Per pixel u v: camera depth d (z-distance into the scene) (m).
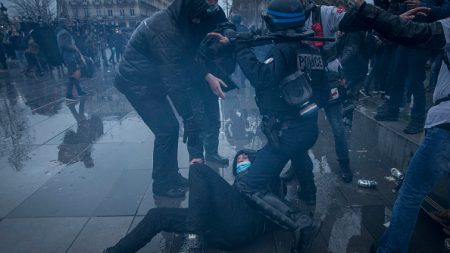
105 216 3.11
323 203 3.24
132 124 6.03
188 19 2.80
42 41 11.89
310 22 3.15
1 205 3.34
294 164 3.08
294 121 2.37
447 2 2.96
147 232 2.40
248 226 2.52
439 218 2.78
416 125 3.98
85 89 9.89
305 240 2.33
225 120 6.14
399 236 2.19
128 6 80.88
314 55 2.39
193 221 2.31
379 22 1.92
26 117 6.77
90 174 4.00
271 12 2.23
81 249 2.66
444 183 3.38
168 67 2.81
